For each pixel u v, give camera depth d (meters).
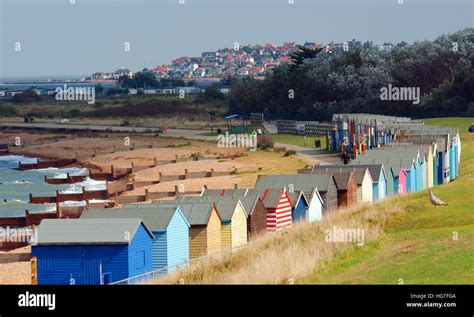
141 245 94.75
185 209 106.00
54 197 193.50
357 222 109.19
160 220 99.31
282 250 95.81
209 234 104.88
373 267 84.38
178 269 91.31
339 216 117.94
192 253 104.50
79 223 94.12
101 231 92.88
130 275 91.94
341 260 89.56
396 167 150.38
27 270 111.50
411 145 171.25
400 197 124.44
